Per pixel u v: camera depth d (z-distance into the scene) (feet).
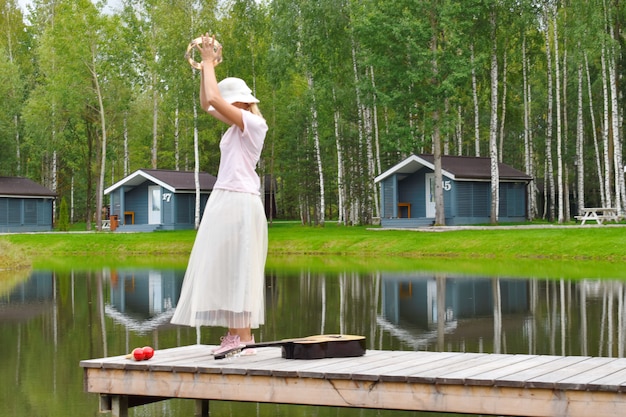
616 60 164.35
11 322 53.83
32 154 220.64
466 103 187.52
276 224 209.87
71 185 239.71
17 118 213.25
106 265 109.91
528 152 175.73
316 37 157.38
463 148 239.71
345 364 22.71
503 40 159.94
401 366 22.25
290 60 162.81
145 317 55.88
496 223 147.02
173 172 180.45
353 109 183.73
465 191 153.38
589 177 200.34
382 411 29.43
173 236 148.87
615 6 157.38
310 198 198.39
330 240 130.41
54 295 70.85
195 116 168.25
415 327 48.75
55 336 47.42
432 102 140.36
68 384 34.19
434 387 20.29
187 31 164.66
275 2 162.81
